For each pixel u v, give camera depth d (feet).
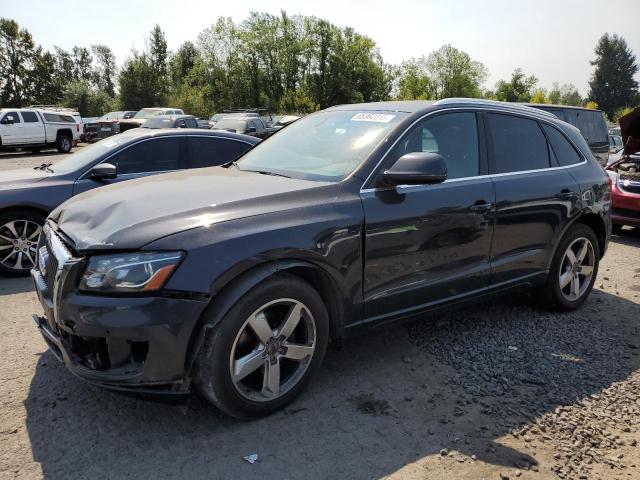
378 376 11.66
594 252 16.12
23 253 19.16
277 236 9.48
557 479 8.46
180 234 8.86
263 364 9.66
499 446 9.27
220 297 9.02
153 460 8.71
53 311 9.34
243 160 13.97
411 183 10.78
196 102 186.19
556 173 14.78
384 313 11.41
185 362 8.83
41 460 8.66
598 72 406.62
